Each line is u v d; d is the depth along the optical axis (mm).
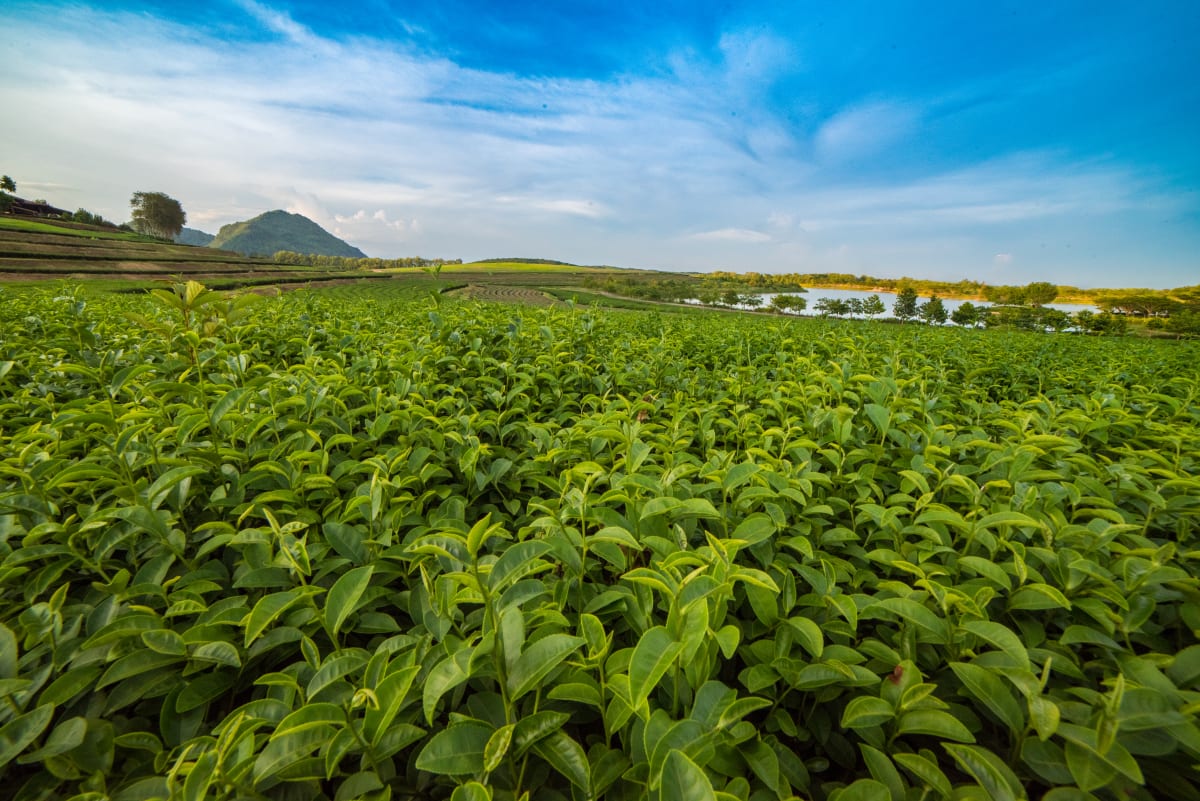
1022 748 2107
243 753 1958
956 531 3494
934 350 12008
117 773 2277
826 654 2521
